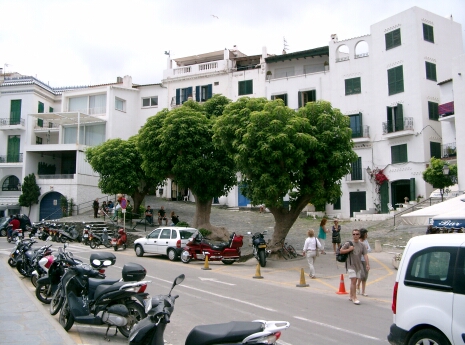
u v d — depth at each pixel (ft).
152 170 80.79
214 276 52.13
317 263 63.21
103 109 143.02
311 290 44.21
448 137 100.68
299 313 33.06
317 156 61.67
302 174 61.57
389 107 110.73
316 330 28.19
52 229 94.68
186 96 141.18
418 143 104.37
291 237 85.51
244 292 41.73
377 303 37.55
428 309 20.24
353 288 37.86
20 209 135.95
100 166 104.99
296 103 125.70
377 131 113.39
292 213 67.77
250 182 64.59
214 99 91.66
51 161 142.82
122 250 81.76
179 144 76.43
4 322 26.76
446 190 89.51
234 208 127.95
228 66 135.95
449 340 19.24
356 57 118.21
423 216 45.29
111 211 113.60
